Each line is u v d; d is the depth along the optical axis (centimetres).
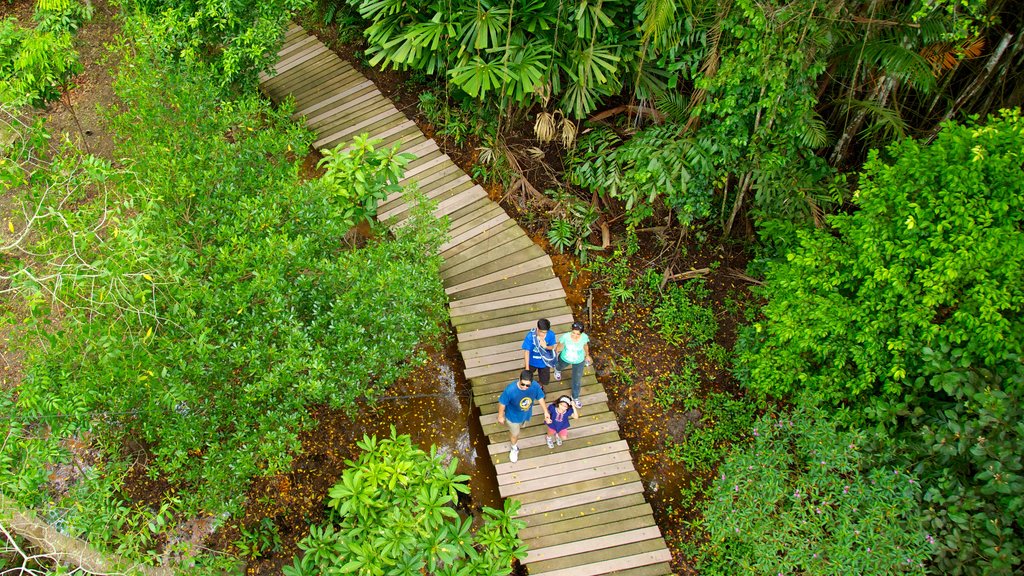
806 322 691
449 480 523
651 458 801
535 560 669
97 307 522
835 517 646
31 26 1088
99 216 609
